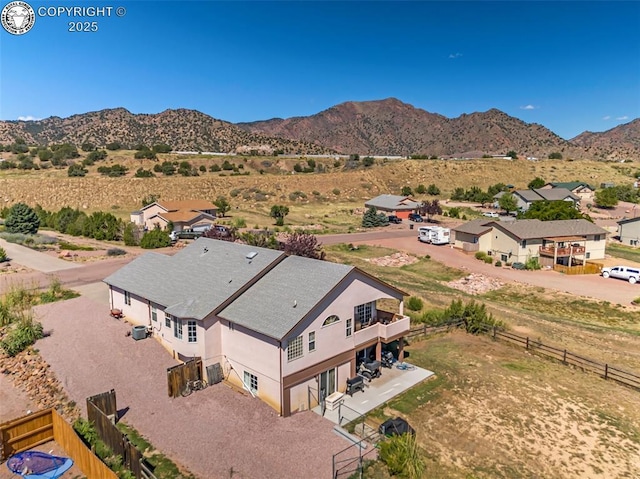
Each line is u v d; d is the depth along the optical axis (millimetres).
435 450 17500
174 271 27922
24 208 65500
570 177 142125
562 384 23781
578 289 45344
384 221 85438
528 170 147125
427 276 52375
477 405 21141
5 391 20984
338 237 72188
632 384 24219
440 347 28734
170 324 24109
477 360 26641
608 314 38844
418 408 20766
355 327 23953
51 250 54375
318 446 17156
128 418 18781
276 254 25219
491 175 140875
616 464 17031
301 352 19844
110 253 52469
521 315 37031
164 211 72188
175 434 17672
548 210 67875
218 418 18891
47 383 21562
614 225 83938
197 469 15586
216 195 106562
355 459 16422
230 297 22359
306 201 110375
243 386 21297
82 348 25469
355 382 21828
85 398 20297
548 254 55031
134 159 132500
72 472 14836
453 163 147500
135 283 28281
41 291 36469
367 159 149375
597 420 20188
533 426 19484
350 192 121062
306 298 20609
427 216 95312
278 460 16203
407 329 25109
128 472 14781
